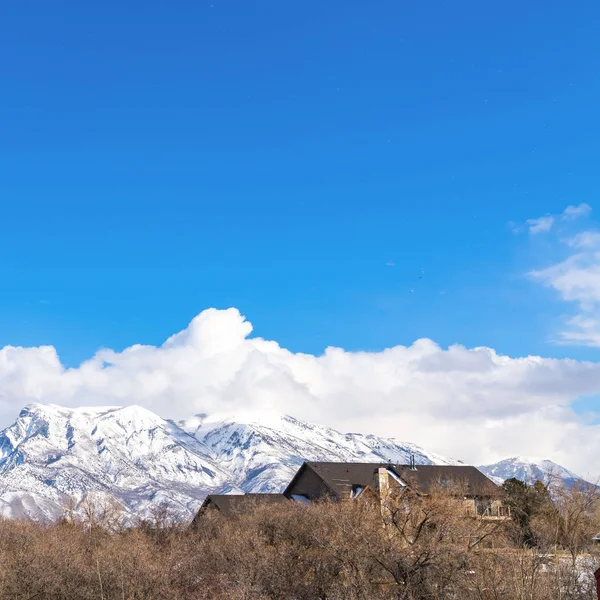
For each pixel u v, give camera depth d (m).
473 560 44.69
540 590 41.12
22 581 54.78
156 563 60.28
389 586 46.81
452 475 85.00
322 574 50.44
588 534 54.78
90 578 56.06
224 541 59.59
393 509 50.16
